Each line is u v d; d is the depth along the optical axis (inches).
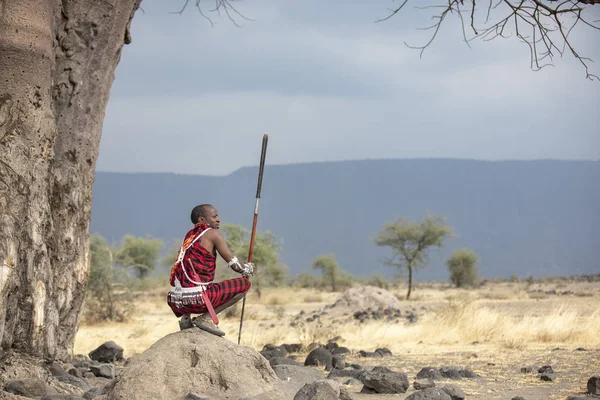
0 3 393.4
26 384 351.6
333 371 465.1
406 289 2394.2
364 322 1026.7
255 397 277.1
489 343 683.4
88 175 466.3
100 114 473.1
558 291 1964.8
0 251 370.3
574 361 514.9
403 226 1932.8
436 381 433.7
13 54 394.9
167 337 288.7
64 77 451.5
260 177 310.3
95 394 353.4
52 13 423.2
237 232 1400.1
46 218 411.5
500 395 380.2
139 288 2050.9
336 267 2694.4
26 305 394.9
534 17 470.6
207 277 287.1
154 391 272.8
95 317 1158.3
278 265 1951.3
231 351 285.9
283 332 907.4
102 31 460.8
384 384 390.3
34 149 402.3
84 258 461.1
